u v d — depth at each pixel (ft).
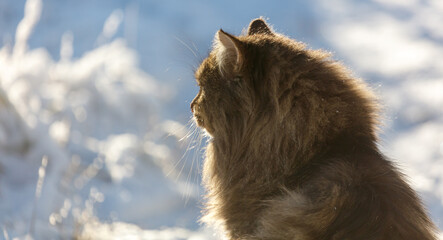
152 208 30.78
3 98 29.86
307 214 13.01
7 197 24.86
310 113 14.29
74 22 59.26
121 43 50.08
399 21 77.77
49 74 40.06
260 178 14.74
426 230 13.48
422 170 40.88
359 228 12.57
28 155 28.71
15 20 54.24
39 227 21.75
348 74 15.46
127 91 42.50
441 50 70.08
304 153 14.28
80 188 28.68
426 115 54.54
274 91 14.48
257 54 14.85
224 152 15.65
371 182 13.33
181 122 47.67
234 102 15.17
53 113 36.63
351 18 76.64
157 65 56.70
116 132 39.50
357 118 14.70
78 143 34.35
